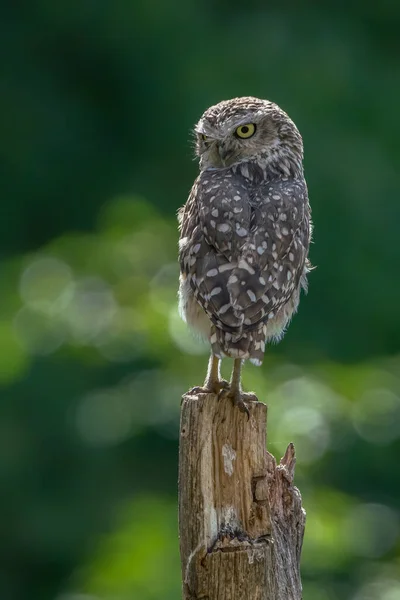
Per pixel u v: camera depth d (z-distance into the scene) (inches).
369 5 809.5
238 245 341.7
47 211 834.8
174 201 784.3
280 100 729.6
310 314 679.1
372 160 717.3
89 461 644.1
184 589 313.9
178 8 799.1
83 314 649.6
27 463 640.4
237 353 327.0
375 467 604.4
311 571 530.6
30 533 635.5
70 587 606.9
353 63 758.5
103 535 619.5
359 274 684.7
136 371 639.8
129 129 835.4
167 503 601.6
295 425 582.6
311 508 546.9
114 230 676.7
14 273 676.1
